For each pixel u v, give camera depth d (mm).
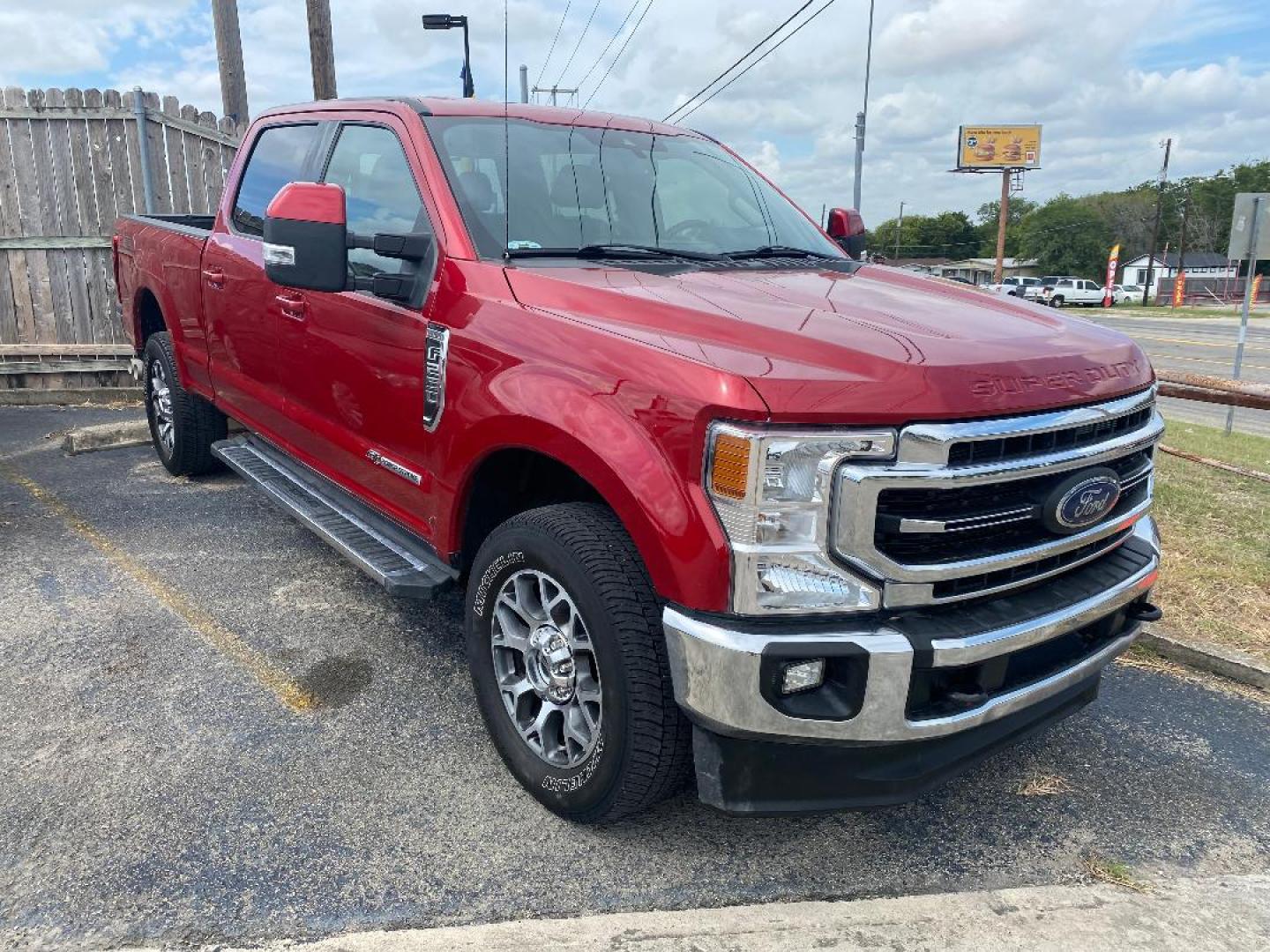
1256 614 4445
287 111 4625
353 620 4148
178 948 2283
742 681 2254
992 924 2506
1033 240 105188
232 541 5062
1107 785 3207
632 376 2461
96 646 3822
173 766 3018
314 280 3068
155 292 5543
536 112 3926
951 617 2410
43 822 2721
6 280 8344
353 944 2311
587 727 2727
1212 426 13586
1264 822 3033
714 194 4027
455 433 3008
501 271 3068
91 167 8289
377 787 2955
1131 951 2428
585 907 2482
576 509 2729
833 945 2398
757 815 2428
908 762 2426
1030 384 2445
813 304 2830
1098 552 2787
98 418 7938
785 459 2217
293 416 4211
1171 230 103438
